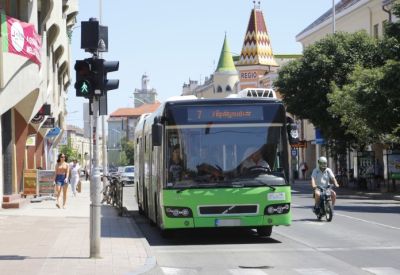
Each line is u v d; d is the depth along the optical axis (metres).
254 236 17.47
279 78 46.41
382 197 36.44
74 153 100.06
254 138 15.72
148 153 20.14
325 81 44.47
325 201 21.30
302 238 16.81
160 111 16.61
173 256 13.93
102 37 12.55
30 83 26.67
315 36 68.19
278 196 15.56
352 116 38.34
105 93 12.73
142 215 24.73
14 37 25.05
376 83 33.28
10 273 10.89
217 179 15.47
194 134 15.63
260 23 93.62
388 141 38.97
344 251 14.29
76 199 34.09
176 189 15.39
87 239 15.76
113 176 30.50
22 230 17.88
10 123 28.22
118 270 11.26
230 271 11.84
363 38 44.97
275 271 11.74
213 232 18.56
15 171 30.30
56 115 51.19
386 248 14.69
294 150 60.62
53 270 11.23
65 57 53.03
